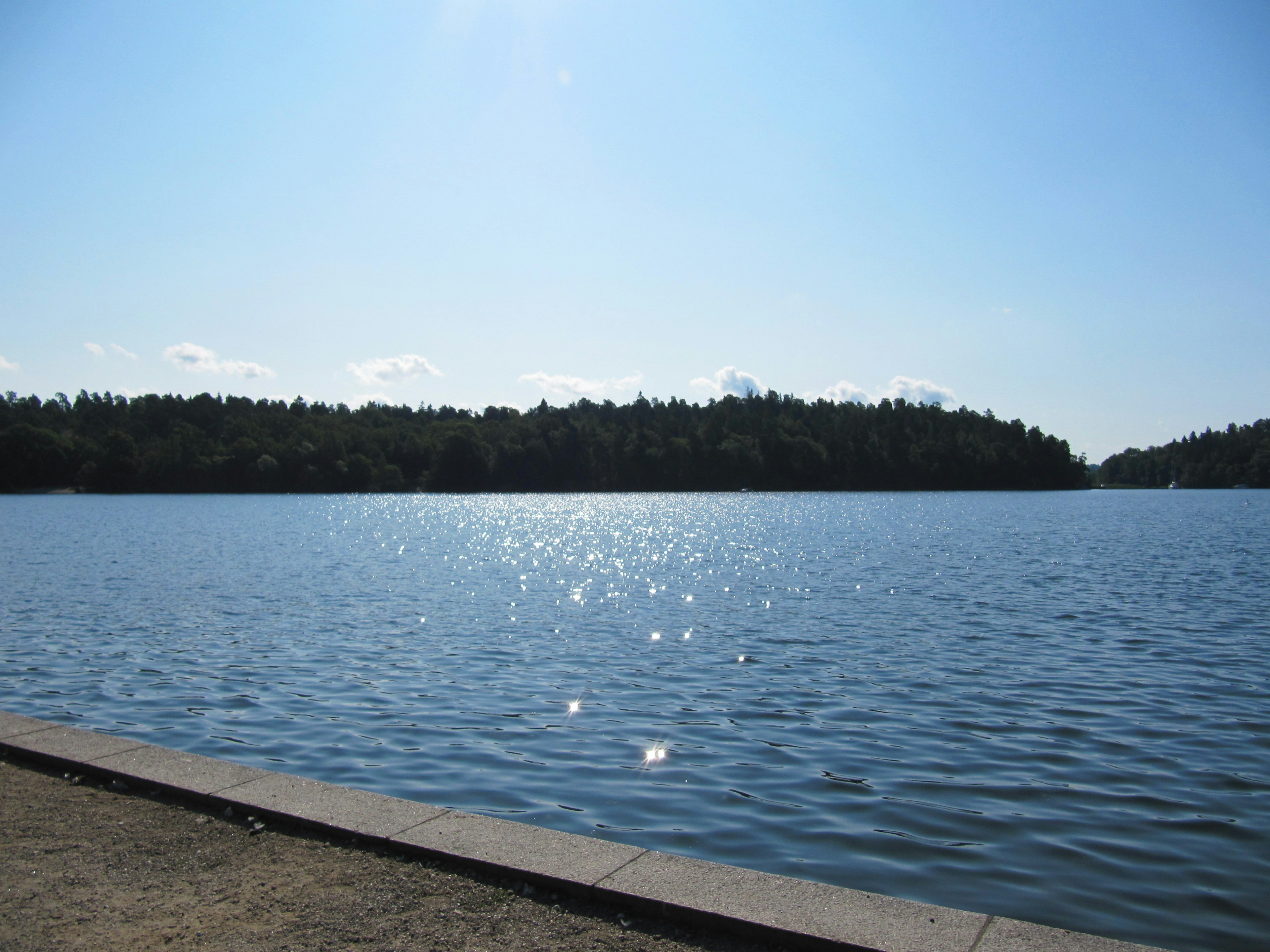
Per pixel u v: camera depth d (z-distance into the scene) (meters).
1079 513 89.00
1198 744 10.75
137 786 6.71
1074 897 6.59
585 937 4.55
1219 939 5.96
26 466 139.88
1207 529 61.59
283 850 5.62
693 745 10.78
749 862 7.20
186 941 4.46
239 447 144.25
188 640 18.67
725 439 156.00
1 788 6.75
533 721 11.96
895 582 29.80
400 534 61.16
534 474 149.88
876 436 160.00
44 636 19.12
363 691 13.86
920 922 4.57
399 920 4.71
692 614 22.47
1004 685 14.02
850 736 11.17
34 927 4.61
